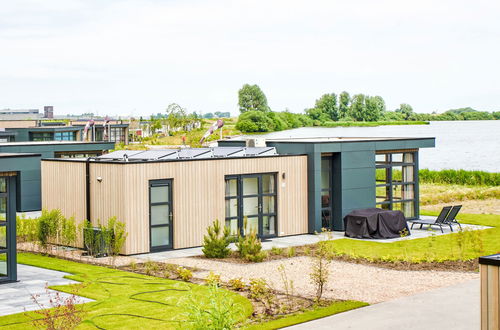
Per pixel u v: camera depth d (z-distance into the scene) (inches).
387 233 810.2
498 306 337.7
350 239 802.8
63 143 1165.7
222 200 771.4
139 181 701.9
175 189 731.4
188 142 2436.0
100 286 537.6
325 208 874.8
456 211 859.4
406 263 642.2
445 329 421.1
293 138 1050.1
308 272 607.5
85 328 419.5
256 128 4918.8
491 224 916.6
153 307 470.0
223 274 600.4
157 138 2711.6
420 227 886.4
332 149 858.1
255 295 508.4
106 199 712.4
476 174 1556.3
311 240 798.5
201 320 349.1
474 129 6141.7
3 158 529.7
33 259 665.6
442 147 3902.6
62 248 730.2
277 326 427.5
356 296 513.3
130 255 695.7
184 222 739.4
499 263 336.2
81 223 724.0
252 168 799.1
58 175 768.9
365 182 893.8
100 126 2444.6
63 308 446.9
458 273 592.7
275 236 827.4
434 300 494.0
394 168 936.9
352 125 6023.6
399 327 426.9
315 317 449.4
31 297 501.4
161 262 655.8
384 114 6176.2
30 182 1090.1
